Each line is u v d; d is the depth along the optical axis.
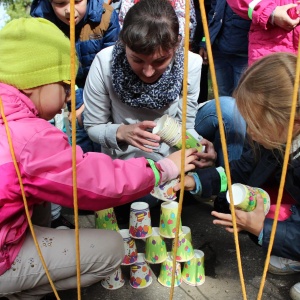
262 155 1.62
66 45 1.26
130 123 1.97
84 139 2.30
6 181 1.15
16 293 1.38
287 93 1.20
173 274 1.01
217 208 2.05
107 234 1.41
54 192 1.20
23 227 1.27
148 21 1.49
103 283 1.61
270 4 2.02
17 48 1.21
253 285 1.59
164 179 1.39
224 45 2.56
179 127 1.57
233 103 1.97
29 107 1.25
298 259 1.43
